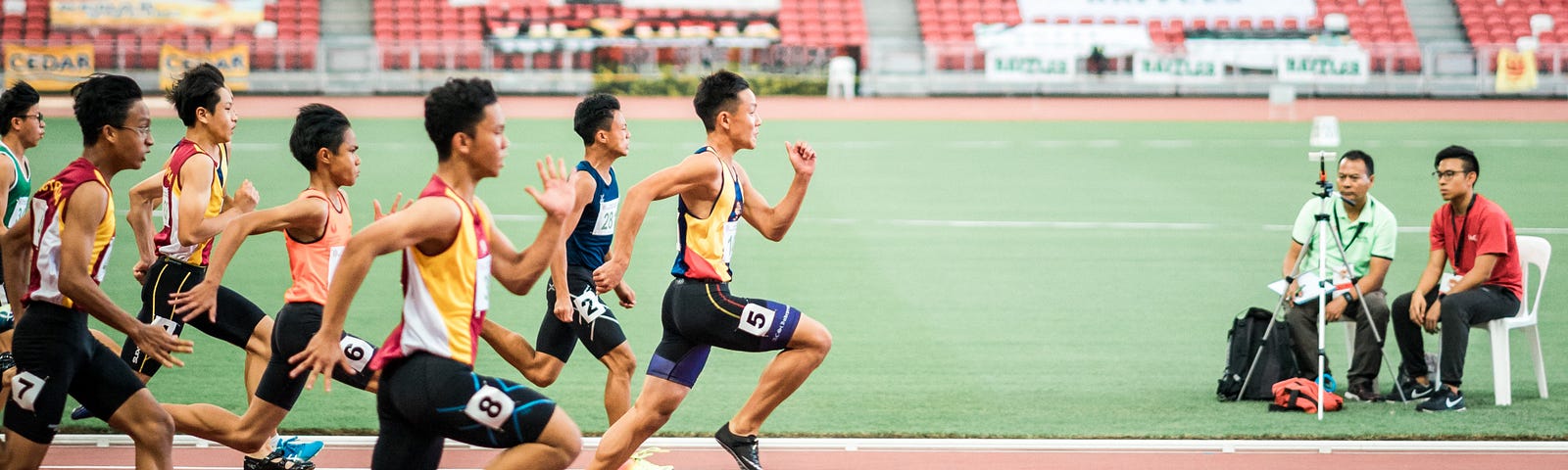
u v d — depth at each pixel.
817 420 18.36
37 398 12.58
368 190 43.09
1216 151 55.97
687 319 14.41
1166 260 31.75
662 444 17.25
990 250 33.34
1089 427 17.98
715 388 20.28
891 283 29.25
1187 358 22.34
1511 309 19.14
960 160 53.12
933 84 86.94
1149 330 24.59
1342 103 81.38
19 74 78.62
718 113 14.55
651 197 14.09
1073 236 35.25
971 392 20.06
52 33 88.56
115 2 89.69
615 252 14.09
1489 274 18.84
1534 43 89.06
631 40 86.06
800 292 28.30
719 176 14.38
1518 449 16.75
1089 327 24.86
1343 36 91.75
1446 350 18.81
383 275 29.52
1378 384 20.52
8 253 13.62
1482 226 18.89
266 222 13.83
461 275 11.08
